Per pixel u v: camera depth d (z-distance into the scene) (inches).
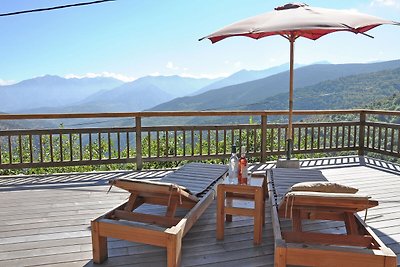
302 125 224.7
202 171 145.1
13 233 106.1
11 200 140.7
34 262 87.4
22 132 182.2
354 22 126.5
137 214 93.9
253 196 110.8
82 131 189.3
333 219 90.9
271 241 100.7
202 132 207.2
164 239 79.6
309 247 69.1
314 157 250.4
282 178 129.0
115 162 196.5
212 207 132.7
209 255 91.5
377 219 118.0
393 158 234.7
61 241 100.3
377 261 66.1
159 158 203.3
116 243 98.9
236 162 117.0
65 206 133.0
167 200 104.2
